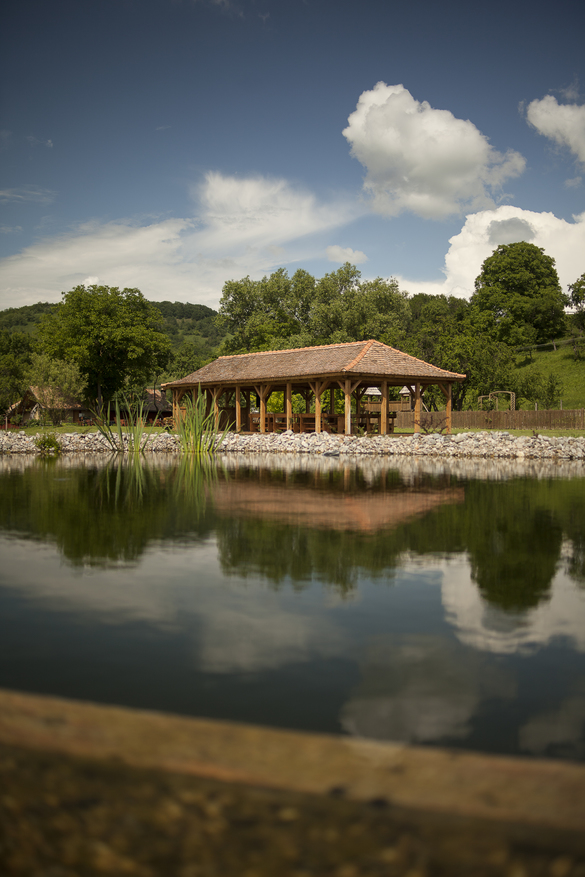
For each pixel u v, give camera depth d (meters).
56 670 2.44
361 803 1.09
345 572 4.12
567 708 2.12
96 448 22.42
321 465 14.81
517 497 8.34
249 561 4.43
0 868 1.05
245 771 1.19
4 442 21.83
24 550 4.80
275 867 0.99
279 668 2.47
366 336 56.78
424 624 3.04
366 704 2.14
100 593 3.59
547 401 42.31
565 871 0.95
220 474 12.07
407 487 9.67
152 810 1.10
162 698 2.17
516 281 72.12
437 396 44.50
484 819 1.06
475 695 2.23
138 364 51.19
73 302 49.81
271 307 63.62
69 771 1.19
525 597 3.53
